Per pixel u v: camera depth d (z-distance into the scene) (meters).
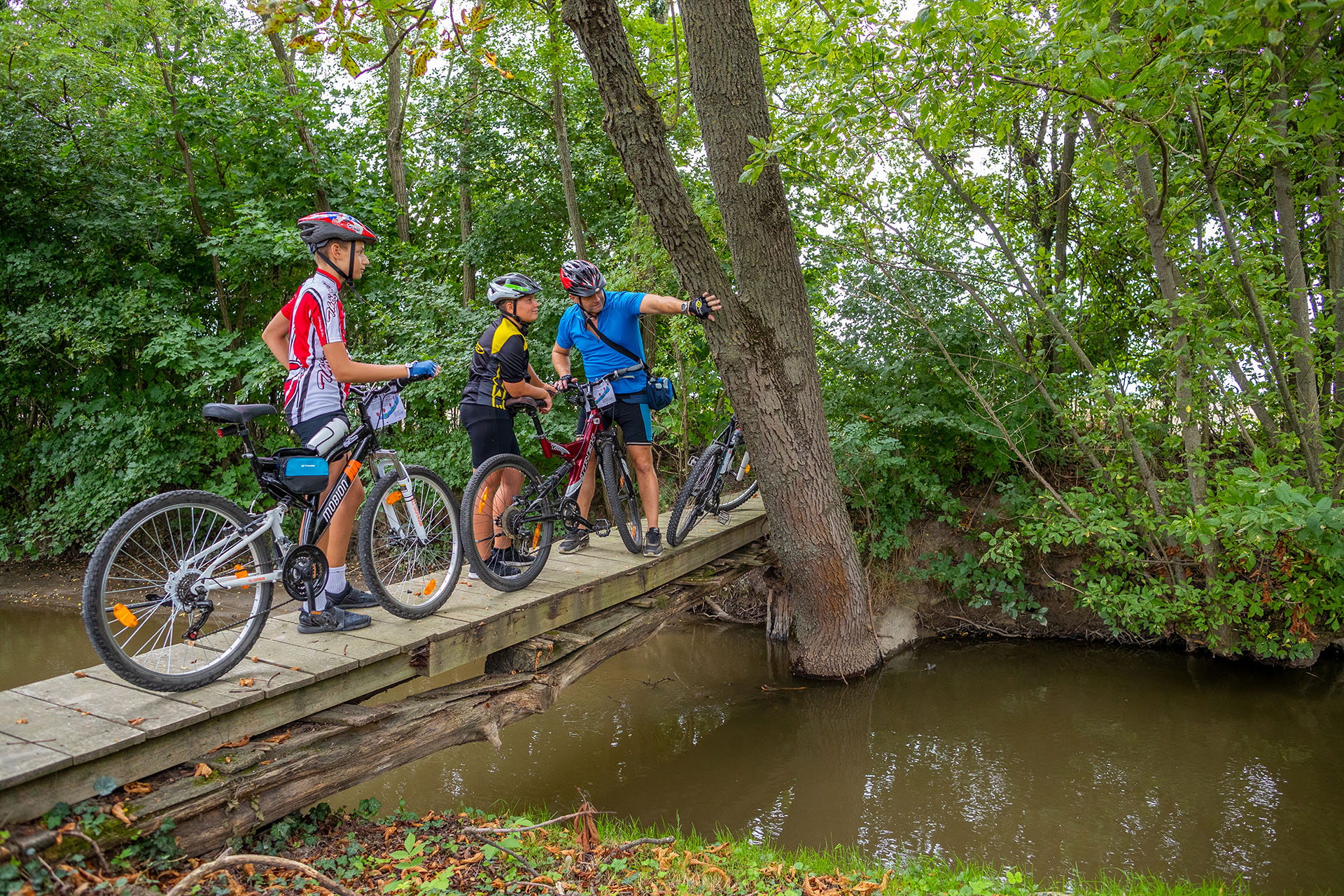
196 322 10.16
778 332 6.66
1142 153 6.64
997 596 8.80
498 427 4.84
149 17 10.01
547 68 10.30
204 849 2.93
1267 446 7.32
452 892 3.01
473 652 4.23
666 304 5.13
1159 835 4.78
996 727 6.43
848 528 7.39
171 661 3.30
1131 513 7.68
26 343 9.91
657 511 5.90
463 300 11.89
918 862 4.21
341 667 3.53
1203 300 6.96
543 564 5.04
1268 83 5.57
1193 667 7.70
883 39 6.16
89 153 10.40
